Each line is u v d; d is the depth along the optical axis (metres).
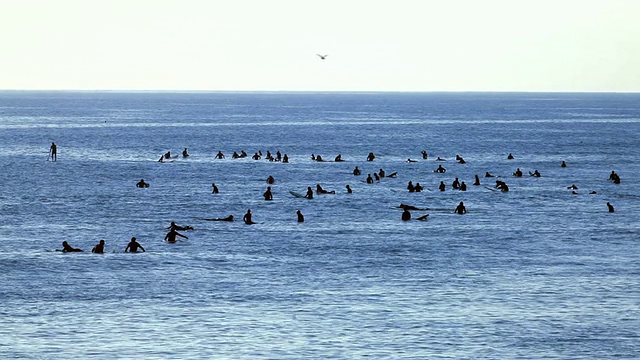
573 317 118.31
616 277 140.12
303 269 145.12
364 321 116.06
